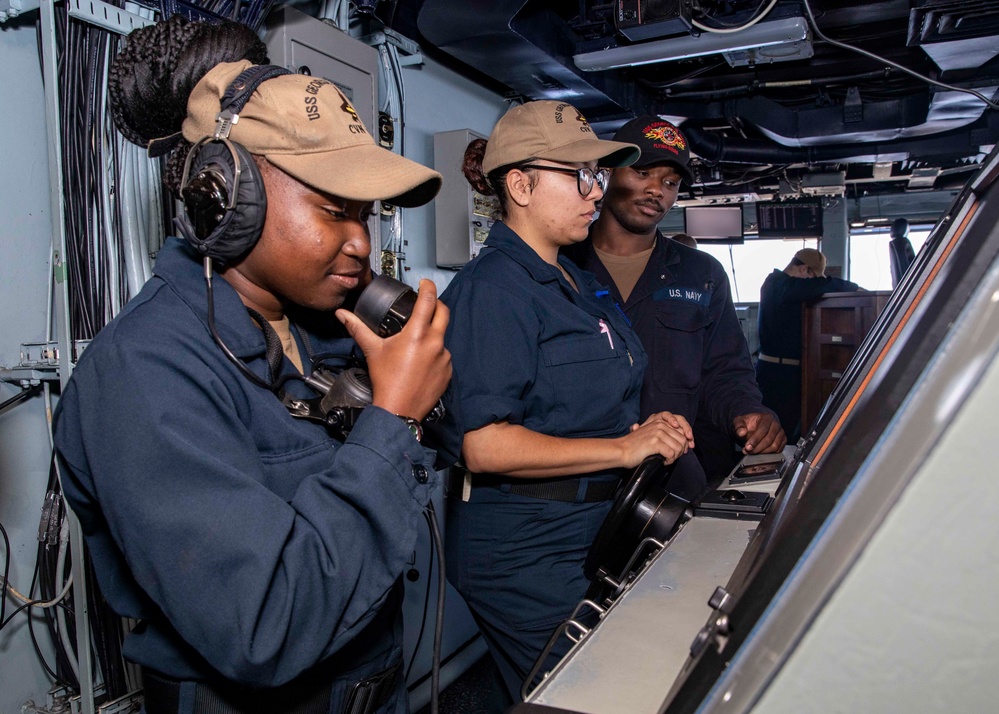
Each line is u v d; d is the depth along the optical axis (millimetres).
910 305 939
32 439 1519
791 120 3662
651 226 2025
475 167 1505
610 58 2539
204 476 601
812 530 414
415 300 769
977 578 365
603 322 1395
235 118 657
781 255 7266
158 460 595
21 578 1498
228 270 748
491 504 1329
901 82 3416
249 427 720
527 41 2311
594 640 616
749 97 3621
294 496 661
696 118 3693
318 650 624
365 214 734
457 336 1255
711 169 4953
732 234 6238
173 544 586
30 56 1493
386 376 702
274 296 772
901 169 5160
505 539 1316
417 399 705
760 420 1731
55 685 1514
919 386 375
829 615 378
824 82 3365
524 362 1250
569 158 1259
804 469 891
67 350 1365
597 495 1332
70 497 727
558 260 1491
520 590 1308
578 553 1327
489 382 1223
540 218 1331
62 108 1404
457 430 974
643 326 2027
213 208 641
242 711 721
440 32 2234
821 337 3957
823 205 6082
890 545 369
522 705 511
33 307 1495
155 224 1484
